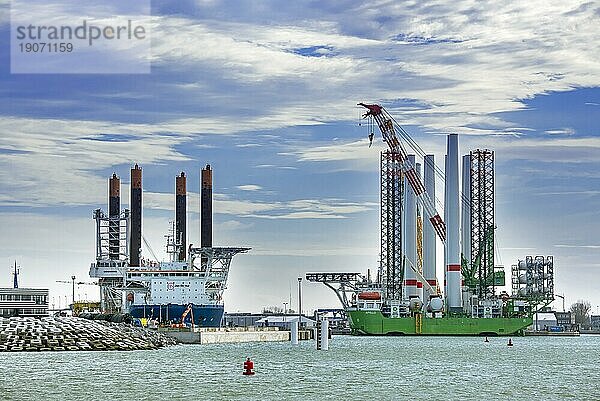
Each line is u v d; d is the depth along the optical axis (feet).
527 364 547.49
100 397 343.46
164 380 403.54
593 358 620.08
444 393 365.61
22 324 613.11
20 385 379.96
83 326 638.94
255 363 520.01
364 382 406.41
